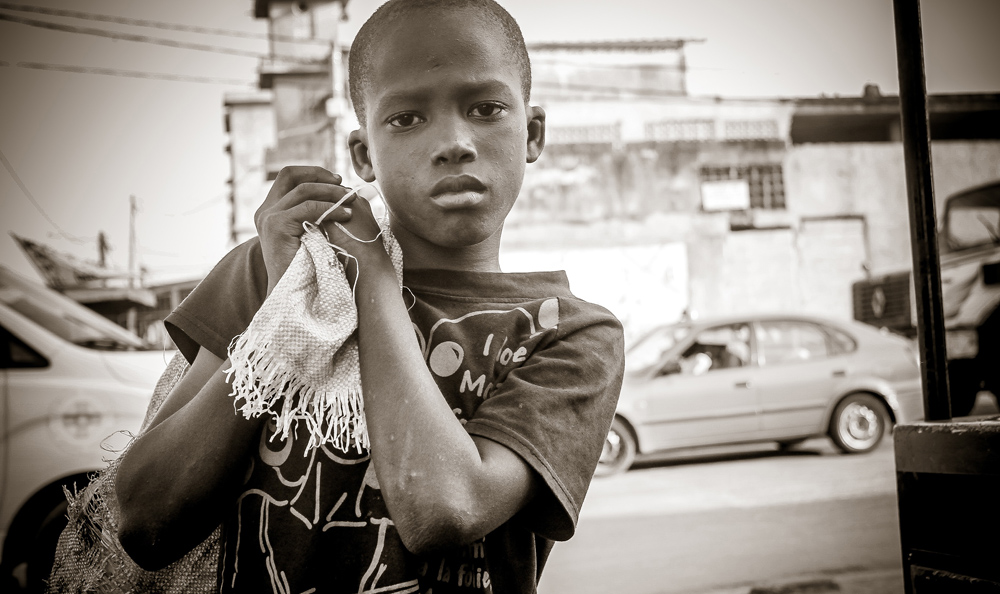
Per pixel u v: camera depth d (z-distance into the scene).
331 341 0.82
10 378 4.26
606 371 0.93
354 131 1.00
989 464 0.98
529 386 0.86
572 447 0.85
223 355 0.92
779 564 4.07
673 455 8.11
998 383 7.08
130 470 0.85
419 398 0.79
